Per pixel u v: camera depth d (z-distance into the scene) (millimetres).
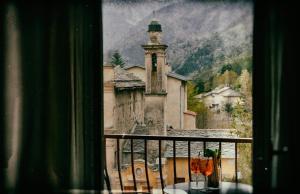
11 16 3227
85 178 3232
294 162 3061
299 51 3027
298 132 3051
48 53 3229
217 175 2969
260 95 3070
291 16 3021
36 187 3242
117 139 4082
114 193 3918
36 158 3240
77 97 3230
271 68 3059
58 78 3230
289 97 3049
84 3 3195
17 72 3242
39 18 3221
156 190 4309
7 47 3238
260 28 3068
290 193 3070
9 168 3242
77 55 3221
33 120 3240
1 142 3246
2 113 3246
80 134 3238
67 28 3213
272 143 3066
